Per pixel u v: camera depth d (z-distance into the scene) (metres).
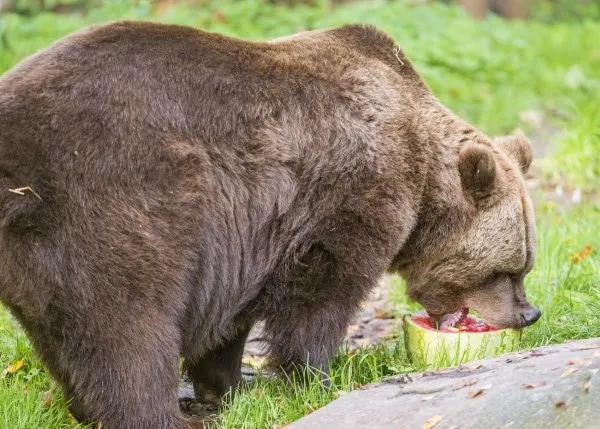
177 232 9.55
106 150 9.33
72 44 9.77
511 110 24.36
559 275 14.01
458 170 11.57
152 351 9.43
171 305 9.55
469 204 11.59
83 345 9.28
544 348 9.68
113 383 9.36
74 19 27.02
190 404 11.80
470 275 11.84
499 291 11.90
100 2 29.44
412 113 11.34
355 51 11.38
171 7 28.95
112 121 9.45
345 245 10.66
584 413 7.93
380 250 10.87
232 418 10.24
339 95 10.82
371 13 28.16
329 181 10.56
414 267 12.00
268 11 28.31
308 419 9.38
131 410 9.43
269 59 10.66
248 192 10.18
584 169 20.23
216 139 10.00
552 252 15.12
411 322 11.87
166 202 9.52
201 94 10.02
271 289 10.64
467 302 12.06
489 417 8.28
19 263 9.03
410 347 11.69
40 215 8.99
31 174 8.98
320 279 10.66
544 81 26.50
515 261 11.80
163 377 9.52
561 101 25.33
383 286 15.70
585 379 8.27
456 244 11.71
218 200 9.92
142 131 9.55
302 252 10.56
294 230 10.51
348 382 10.79
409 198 11.07
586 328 12.05
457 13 29.91
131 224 9.31
